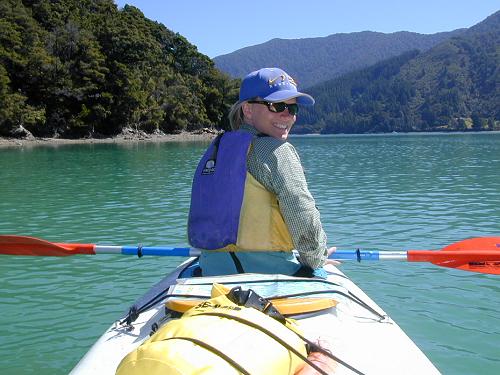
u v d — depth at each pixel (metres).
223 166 2.99
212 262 3.09
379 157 30.34
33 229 9.34
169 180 17.59
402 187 14.93
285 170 2.89
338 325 2.72
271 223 2.97
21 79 57.62
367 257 4.02
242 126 3.27
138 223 9.66
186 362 1.81
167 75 81.12
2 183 16.88
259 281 2.79
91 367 2.53
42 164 25.53
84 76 61.47
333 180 17.08
